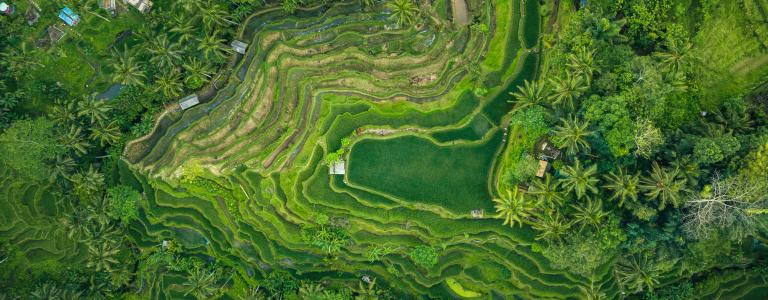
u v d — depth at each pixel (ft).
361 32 158.61
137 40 164.35
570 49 134.31
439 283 157.89
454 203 147.43
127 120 164.14
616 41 134.62
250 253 161.99
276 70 158.10
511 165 142.92
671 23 134.41
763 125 135.85
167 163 159.33
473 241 151.74
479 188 146.61
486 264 154.92
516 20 150.20
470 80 150.10
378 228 152.87
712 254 135.13
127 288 165.78
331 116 151.84
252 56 161.17
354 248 156.76
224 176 156.04
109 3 163.53
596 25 130.31
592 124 127.24
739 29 137.69
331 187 150.20
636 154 128.67
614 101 122.52
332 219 153.79
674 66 130.93
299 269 161.38
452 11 156.46
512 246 149.28
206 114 161.68
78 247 164.86
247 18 162.40
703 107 142.72
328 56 154.92
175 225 162.50
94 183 157.28
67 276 163.43
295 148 152.35
